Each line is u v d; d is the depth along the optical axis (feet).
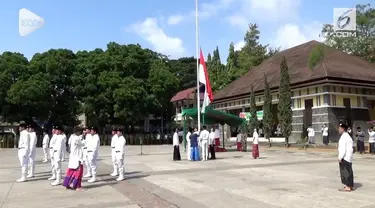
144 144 149.18
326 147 91.81
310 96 107.34
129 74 147.02
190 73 265.13
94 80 141.08
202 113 85.40
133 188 39.65
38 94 130.72
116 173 50.01
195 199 32.94
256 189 37.11
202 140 70.79
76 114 150.00
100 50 156.35
